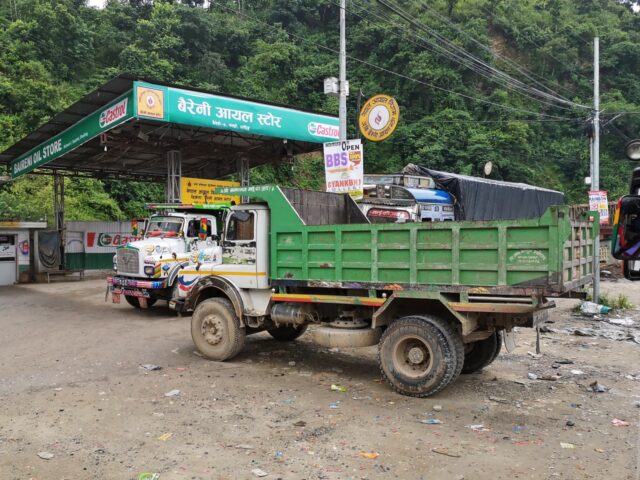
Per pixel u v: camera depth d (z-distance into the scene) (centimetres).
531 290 510
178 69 4300
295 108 1430
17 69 3456
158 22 4531
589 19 5822
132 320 1138
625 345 861
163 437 468
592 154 1373
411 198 1430
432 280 573
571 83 5484
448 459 422
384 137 1158
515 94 5184
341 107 1333
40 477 392
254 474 396
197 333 776
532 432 481
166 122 1320
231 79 4631
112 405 559
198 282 778
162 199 3512
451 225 559
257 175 4184
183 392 604
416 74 4672
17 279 1984
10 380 659
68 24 4062
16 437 471
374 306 633
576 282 543
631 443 455
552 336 933
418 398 581
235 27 5172
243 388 620
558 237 494
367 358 775
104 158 1894
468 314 561
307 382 646
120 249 1269
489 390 613
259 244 719
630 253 349
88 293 1664
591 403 566
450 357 563
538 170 4781
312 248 665
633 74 5478
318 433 478
